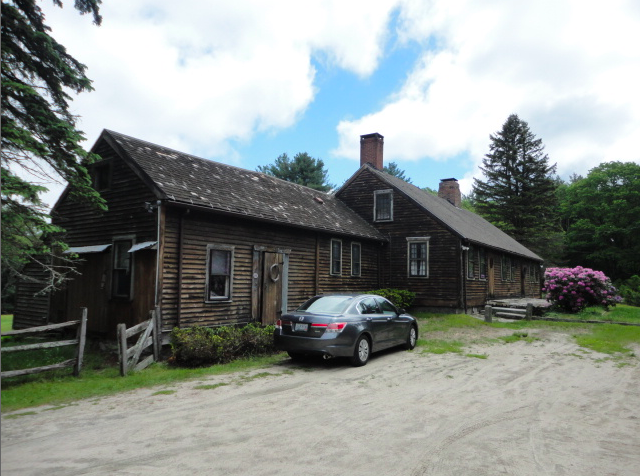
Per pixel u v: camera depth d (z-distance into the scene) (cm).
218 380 830
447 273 2083
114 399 696
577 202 4966
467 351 1170
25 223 920
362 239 2053
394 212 2258
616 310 2164
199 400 688
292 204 1725
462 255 2084
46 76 966
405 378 852
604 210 4534
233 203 1319
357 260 2041
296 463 444
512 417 616
